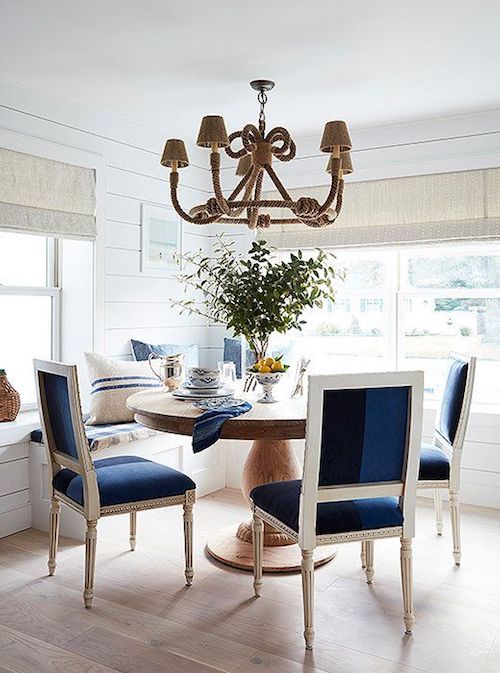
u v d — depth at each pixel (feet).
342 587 9.72
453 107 13.05
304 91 12.10
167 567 10.46
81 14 8.94
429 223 13.91
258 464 11.30
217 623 8.61
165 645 8.06
